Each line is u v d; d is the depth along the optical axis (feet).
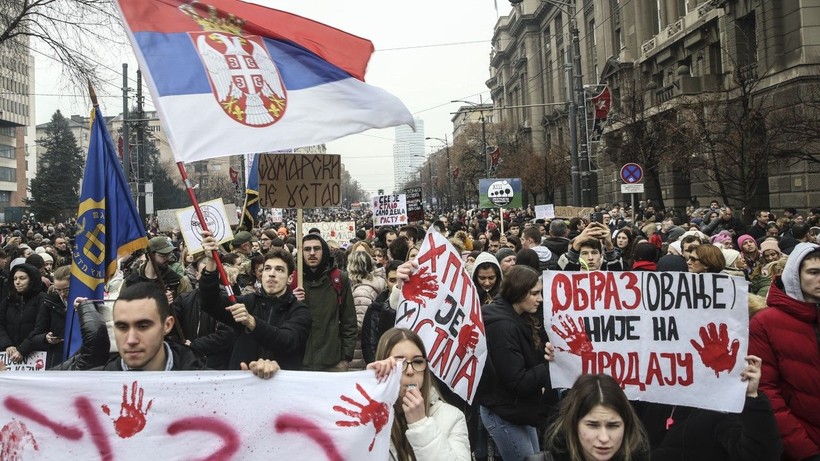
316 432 10.62
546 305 14.60
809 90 71.41
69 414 10.39
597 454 10.00
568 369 14.48
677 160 83.51
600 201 156.66
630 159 100.42
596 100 89.97
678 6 125.59
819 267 12.37
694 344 13.78
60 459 10.34
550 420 12.91
